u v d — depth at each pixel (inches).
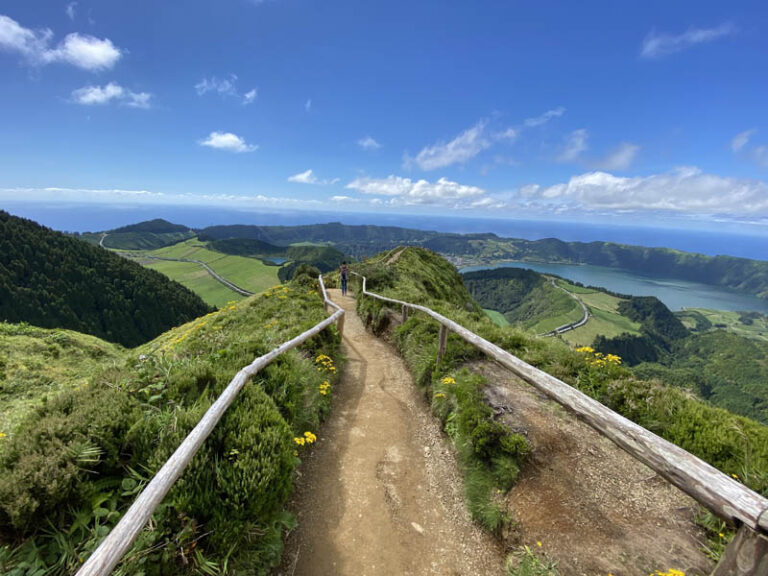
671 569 98.2
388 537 135.2
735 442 134.1
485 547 128.0
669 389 176.2
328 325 351.9
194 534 98.7
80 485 94.9
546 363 220.4
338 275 938.1
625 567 102.6
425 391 251.4
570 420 167.3
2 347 396.8
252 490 110.2
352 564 123.2
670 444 83.7
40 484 87.5
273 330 337.4
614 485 132.1
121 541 75.5
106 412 118.0
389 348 379.9
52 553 84.5
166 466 96.7
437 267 1290.6
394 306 477.7
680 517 116.9
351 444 196.7
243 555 105.6
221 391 150.0
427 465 179.6
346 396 256.7
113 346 527.5
